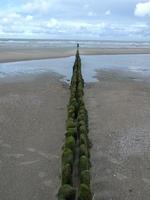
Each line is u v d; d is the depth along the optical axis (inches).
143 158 412.5
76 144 386.3
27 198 322.0
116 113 601.9
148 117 585.9
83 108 471.2
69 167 315.6
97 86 868.0
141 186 349.1
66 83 907.4
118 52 2453.2
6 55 1763.0
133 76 1099.3
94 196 327.0
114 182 354.6
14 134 480.4
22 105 637.9
